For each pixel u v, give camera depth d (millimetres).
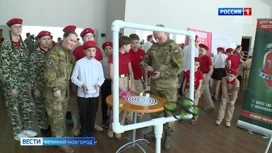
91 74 2631
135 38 3137
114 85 946
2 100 4434
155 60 2465
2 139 2773
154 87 2492
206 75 4375
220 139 3166
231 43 8312
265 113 2371
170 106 1159
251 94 2463
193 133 3330
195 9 7184
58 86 2326
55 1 6633
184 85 2709
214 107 4562
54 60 2289
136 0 5988
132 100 1875
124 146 2607
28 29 6473
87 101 2682
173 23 6801
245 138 3236
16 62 2482
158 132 1122
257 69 2393
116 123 978
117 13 6340
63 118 2516
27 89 2650
